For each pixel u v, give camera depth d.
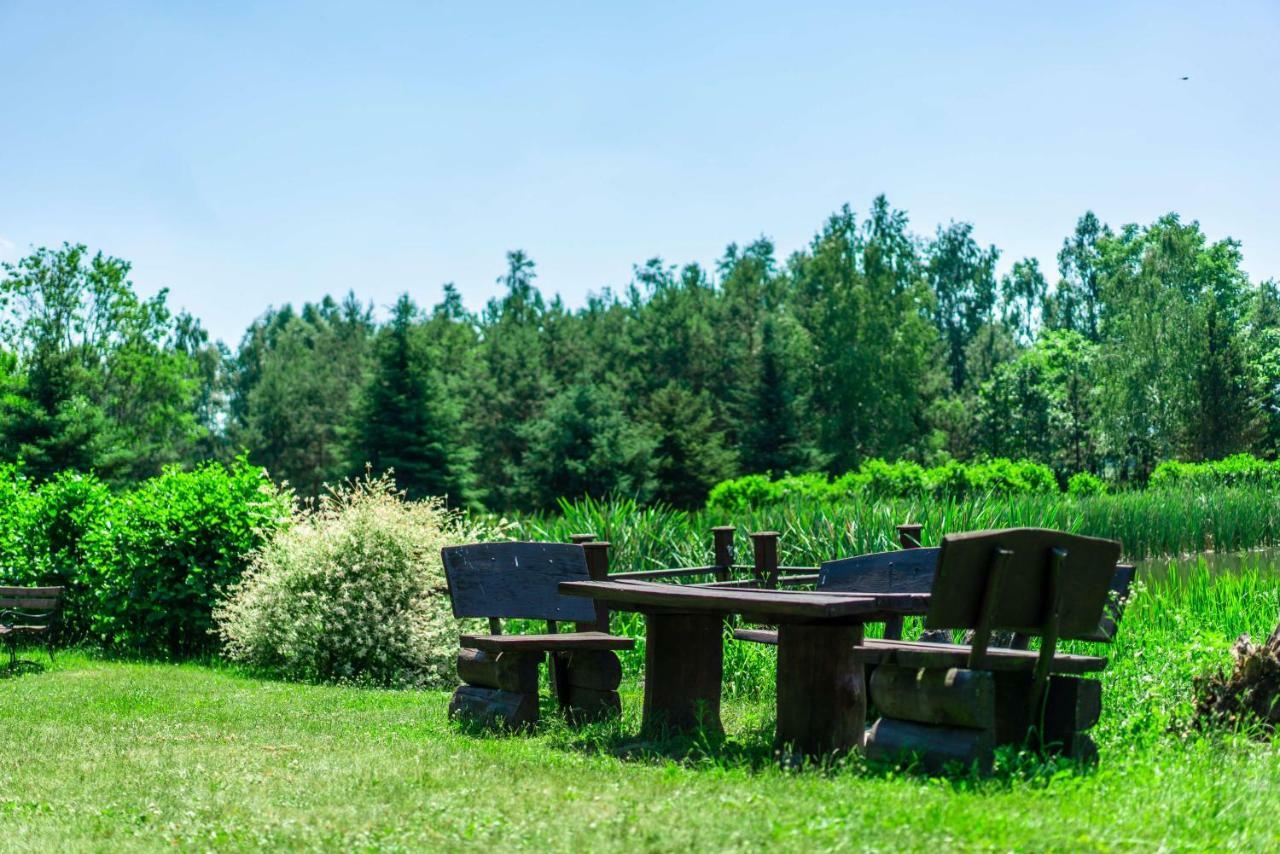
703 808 4.72
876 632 10.08
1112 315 65.69
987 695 5.39
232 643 13.32
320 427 72.94
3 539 15.41
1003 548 5.33
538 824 4.59
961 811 4.42
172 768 6.49
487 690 8.15
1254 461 39.06
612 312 80.19
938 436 65.19
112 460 46.25
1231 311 67.88
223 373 93.56
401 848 4.38
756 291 77.56
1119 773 5.24
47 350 46.84
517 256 92.94
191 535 14.34
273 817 5.09
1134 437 59.56
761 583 9.84
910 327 63.81
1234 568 20.36
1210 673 7.30
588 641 7.87
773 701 9.23
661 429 55.84
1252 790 4.96
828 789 5.07
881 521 13.34
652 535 13.82
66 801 5.66
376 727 8.10
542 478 55.25
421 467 53.91
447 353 71.25
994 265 95.94
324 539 12.64
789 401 59.78
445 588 12.09
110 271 54.06
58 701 10.05
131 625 14.78
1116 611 6.68
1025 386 67.31
